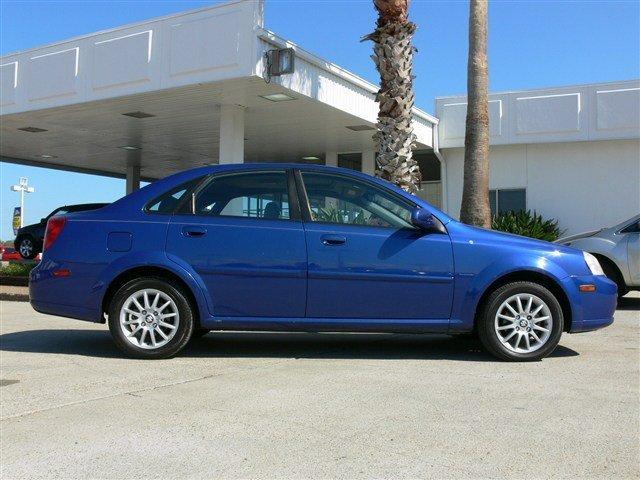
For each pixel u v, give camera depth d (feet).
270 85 38.06
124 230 19.53
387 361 19.42
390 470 10.84
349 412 13.99
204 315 19.17
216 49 37.14
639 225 35.42
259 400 14.92
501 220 52.70
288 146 61.21
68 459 11.41
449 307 19.22
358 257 19.10
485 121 40.40
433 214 19.70
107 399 15.06
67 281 19.56
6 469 11.00
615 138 52.70
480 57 40.27
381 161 36.99
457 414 13.85
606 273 35.65
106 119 48.83
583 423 13.25
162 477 10.62
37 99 44.96
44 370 18.03
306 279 19.03
